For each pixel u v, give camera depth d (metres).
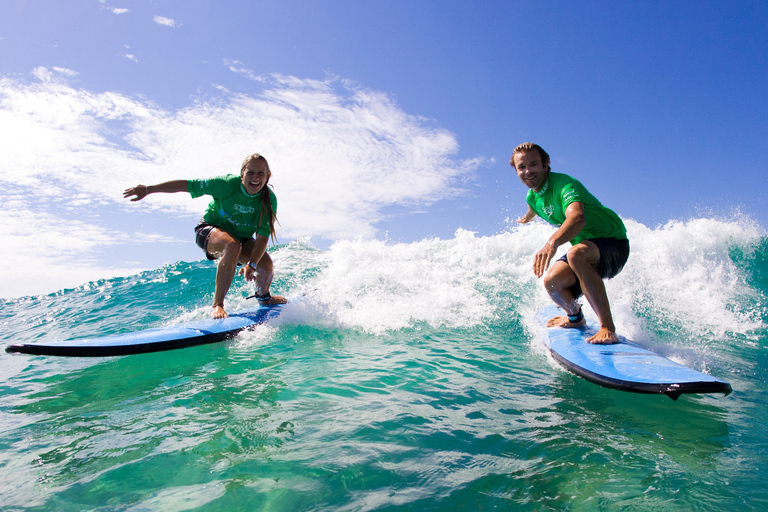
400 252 7.71
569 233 3.19
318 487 1.65
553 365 3.34
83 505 1.57
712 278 6.01
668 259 6.39
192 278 7.86
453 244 7.98
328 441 2.03
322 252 8.83
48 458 1.94
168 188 4.46
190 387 2.87
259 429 2.18
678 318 4.86
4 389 2.99
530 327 4.52
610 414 2.40
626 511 1.52
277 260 8.22
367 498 1.58
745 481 1.71
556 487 1.67
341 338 4.16
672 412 2.44
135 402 2.64
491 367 3.28
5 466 1.88
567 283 3.67
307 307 4.93
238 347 3.87
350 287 5.90
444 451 1.95
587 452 1.95
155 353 3.68
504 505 1.55
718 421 2.31
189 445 2.02
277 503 1.55
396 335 4.28
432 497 1.59
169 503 1.56
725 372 3.23
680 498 1.60
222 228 4.82
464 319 4.85
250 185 4.54
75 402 2.69
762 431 2.19
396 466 1.81
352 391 2.74
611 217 3.53
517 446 2.00
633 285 5.76
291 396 2.65
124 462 1.88
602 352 3.21
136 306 6.49
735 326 4.63
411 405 2.51
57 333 5.36
